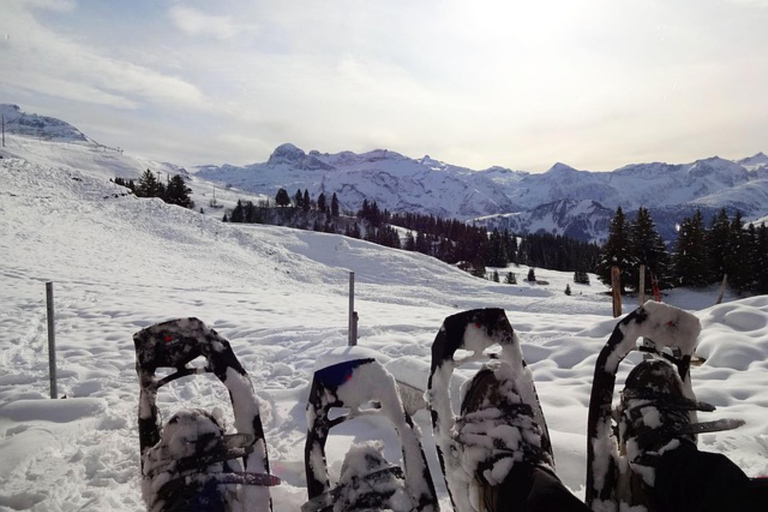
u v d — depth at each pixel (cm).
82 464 280
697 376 410
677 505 147
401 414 189
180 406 396
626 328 195
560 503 127
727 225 4269
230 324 760
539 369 462
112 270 1784
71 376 476
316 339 630
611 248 4091
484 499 172
